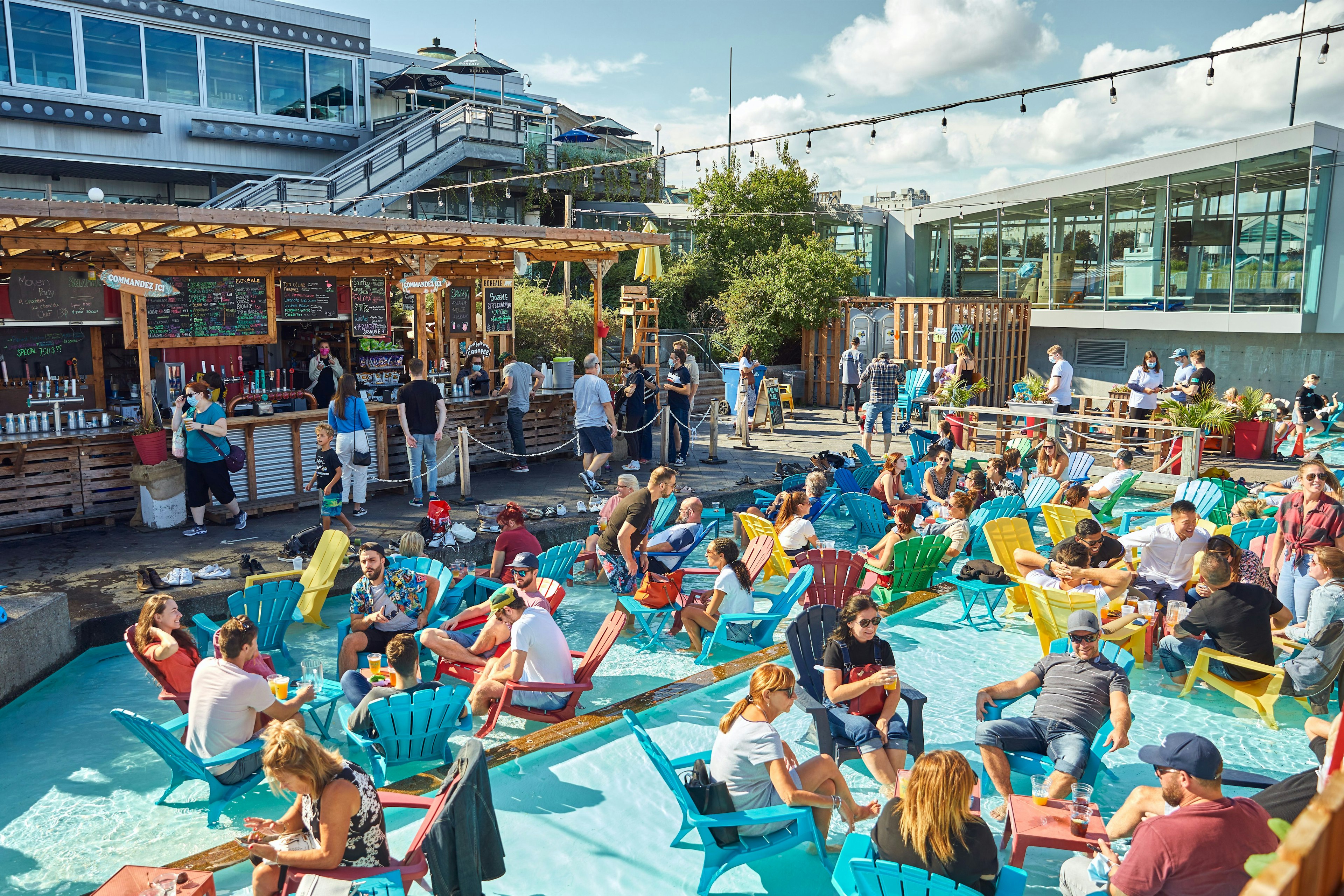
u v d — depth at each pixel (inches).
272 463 448.5
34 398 477.7
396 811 203.9
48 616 276.8
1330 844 50.6
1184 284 853.2
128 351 544.7
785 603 309.3
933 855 142.8
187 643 244.5
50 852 191.0
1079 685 201.8
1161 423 613.0
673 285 1024.2
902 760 201.5
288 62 979.3
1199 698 263.6
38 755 233.8
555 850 190.1
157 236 414.6
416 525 413.7
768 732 173.8
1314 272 781.3
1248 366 843.4
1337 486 296.7
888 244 1125.1
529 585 263.0
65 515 402.9
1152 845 139.3
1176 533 301.4
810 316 916.6
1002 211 977.5
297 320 550.9
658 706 256.4
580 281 1043.3
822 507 455.5
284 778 148.7
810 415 853.8
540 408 584.1
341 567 351.6
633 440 556.1
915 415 760.3
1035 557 312.2
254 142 965.2
